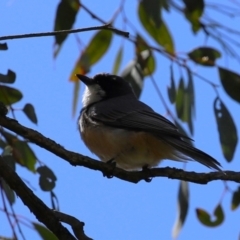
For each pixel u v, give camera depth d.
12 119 7.71
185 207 10.91
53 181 9.42
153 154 10.54
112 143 10.73
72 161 8.17
